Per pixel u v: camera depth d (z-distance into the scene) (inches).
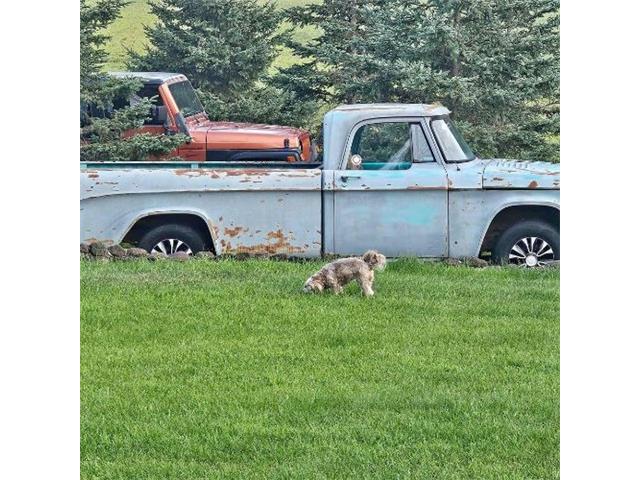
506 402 309.4
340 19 948.0
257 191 483.2
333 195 483.2
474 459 274.2
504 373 336.5
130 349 360.2
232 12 957.8
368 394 316.2
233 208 484.7
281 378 331.0
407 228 484.1
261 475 263.9
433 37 836.0
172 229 493.0
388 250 484.7
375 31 892.6
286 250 485.1
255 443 282.7
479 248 484.4
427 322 390.0
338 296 419.5
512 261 494.0
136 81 747.4
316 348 362.0
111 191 483.5
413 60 869.8
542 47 866.1
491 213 483.5
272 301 411.8
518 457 276.7
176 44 962.1
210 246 496.1
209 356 352.5
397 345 365.1
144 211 484.4
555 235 490.9
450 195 483.2
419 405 309.4
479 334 375.9
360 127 489.4
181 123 736.3
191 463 272.1
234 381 330.0
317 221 483.5
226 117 897.5
